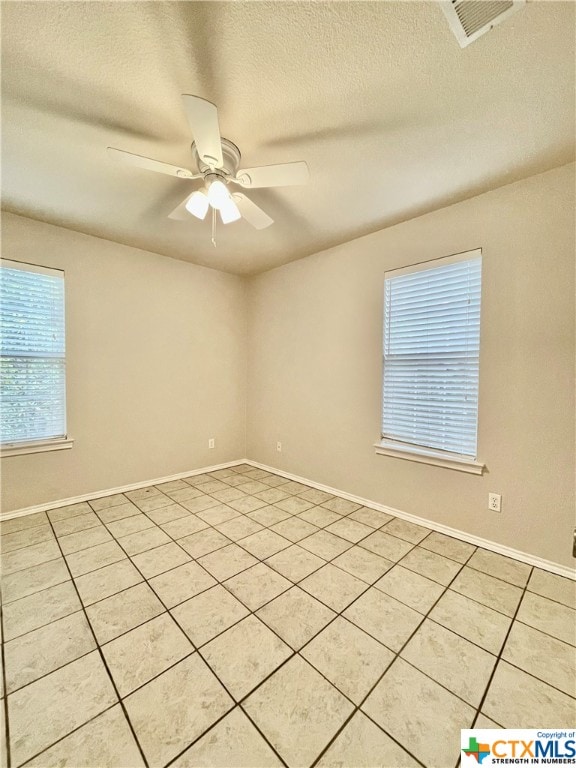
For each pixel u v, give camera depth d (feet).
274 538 7.66
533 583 6.06
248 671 4.27
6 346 8.41
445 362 7.90
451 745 3.46
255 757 3.34
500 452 7.03
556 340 6.33
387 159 6.00
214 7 3.47
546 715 3.75
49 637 4.78
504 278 6.88
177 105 4.77
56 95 4.58
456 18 3.56
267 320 12.85
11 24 3.65
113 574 6.25
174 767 3.24
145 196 7.34
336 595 5.71
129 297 10.44
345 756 3.36
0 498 8.42
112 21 3.61
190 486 11.18
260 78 4.32
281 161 6.05
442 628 4.99
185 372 11.99
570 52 3.92
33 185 6.91
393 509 8.96
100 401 9.98
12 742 3.43
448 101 4.71
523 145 5.63
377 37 3.81
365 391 9.59
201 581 6.07
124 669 4.28
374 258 9.23
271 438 12.85
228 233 9.30
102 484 10.12
